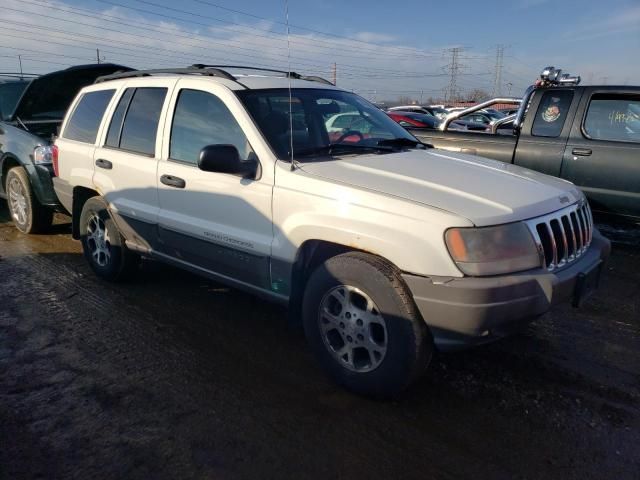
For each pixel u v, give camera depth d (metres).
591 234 3.54
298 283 3.42
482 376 3.45
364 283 2.98
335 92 4.43
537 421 2.99
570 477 2.57
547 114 6.51
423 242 2.77
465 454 2.72
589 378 3.44
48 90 6.99
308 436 2.85
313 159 3.51
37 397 3.20
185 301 4.66
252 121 3.59
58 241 6.55
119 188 4.54
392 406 3.12
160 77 4.41
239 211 3.58
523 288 2.74
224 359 3.68
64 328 4.13
